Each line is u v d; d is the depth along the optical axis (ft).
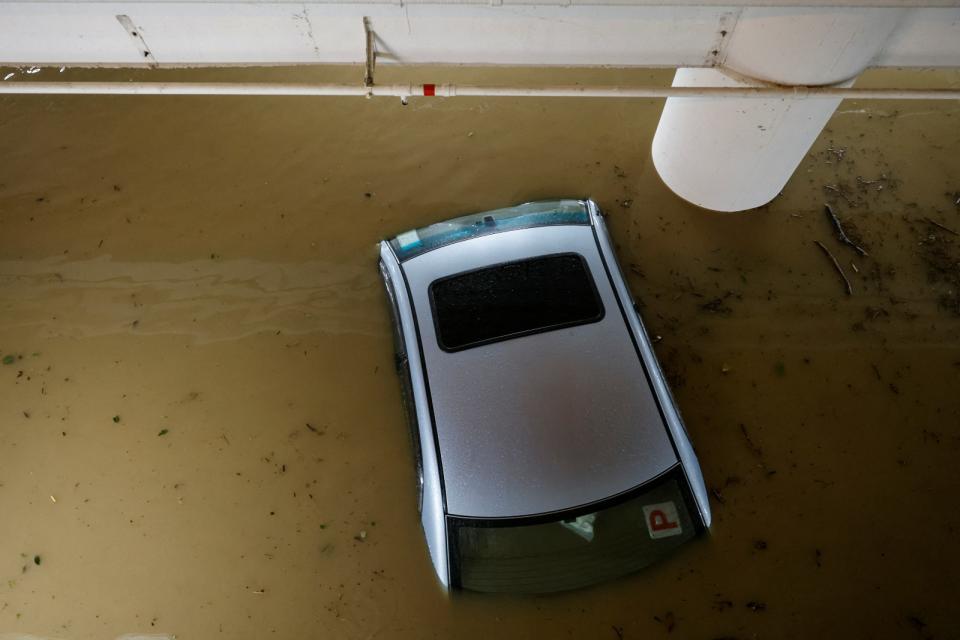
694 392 16.28
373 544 14.65
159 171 20.81
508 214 16.63
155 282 18.71
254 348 17.52
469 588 12.76
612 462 12.67
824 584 13.71
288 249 19.22
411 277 15.02
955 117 21.24
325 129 21.59
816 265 18.31
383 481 15.43
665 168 19.49
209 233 19.54
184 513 15.19
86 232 19.66
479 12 11.55
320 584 14.26
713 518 14.44
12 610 14.28
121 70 23.27
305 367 17.17
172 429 16.33
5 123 22.17
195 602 14.20
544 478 12.53
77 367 17.35
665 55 13.06
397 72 22.81
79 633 13.98
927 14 12.14
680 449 13.04
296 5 11.36
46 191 20.51
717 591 13.62
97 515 15.24
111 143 21.52
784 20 12.19
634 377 13.35
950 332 17.02
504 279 14.55
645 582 13.64
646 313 17.63
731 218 19.29
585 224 15.65
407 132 21.49
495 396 13.12
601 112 21.79
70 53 12.76
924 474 14.99
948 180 19.84
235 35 12.15
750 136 16.26
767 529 14.34
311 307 18.19
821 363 16.66
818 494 14.79
